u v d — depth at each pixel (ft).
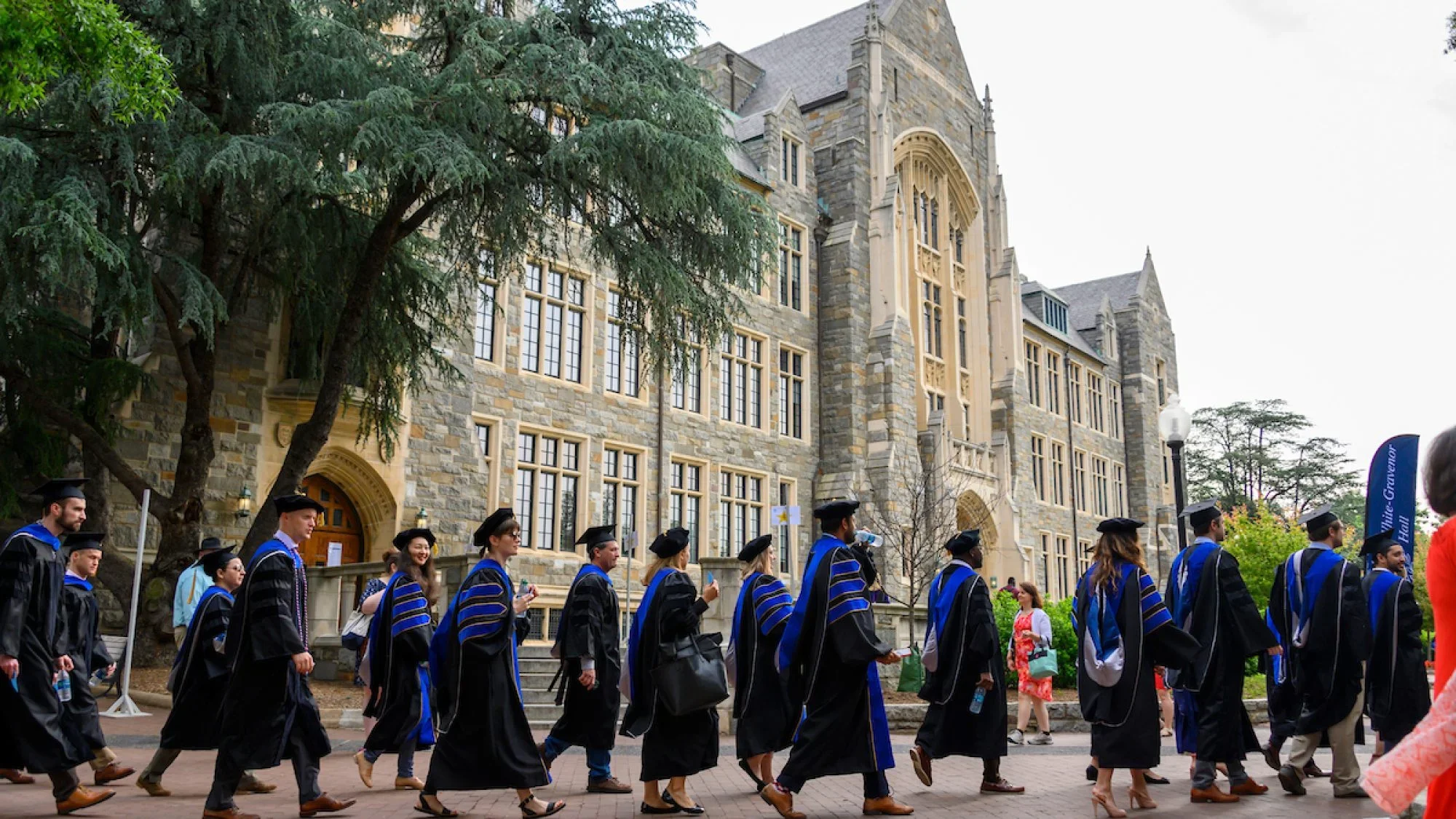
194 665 25.25
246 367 59.88
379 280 56.03
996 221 130.93
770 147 101.60
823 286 106.73
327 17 47.70
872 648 23.02
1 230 38.09
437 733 23.31
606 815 24.40
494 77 49.83
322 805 23.38
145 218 54.03
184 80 48.34
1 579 21.84
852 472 100.78
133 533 54.44
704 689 23.84
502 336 77.41
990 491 117.91
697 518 91.20
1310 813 24.58
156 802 25.14
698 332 58.85
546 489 80.02
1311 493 223.10
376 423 58.75
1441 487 11.46
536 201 54.29
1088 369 162.40
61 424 47.67
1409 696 28.22
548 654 55.42
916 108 119.14
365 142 43.45
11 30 29.78
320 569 53.52
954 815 24.43
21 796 25.95
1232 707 26.40
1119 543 25.14
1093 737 24.54
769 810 25.54
